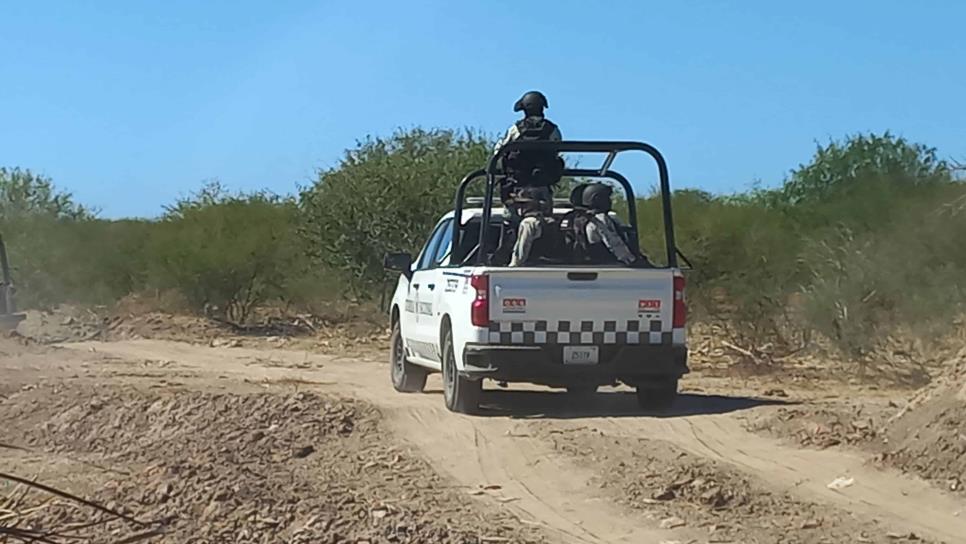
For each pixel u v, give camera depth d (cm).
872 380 1664
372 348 2225
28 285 2880
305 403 1280
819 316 1792
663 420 1243
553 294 1252
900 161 2988
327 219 2617
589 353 1257
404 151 2684
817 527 863
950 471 962
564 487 982
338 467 1064
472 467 1054
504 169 1373
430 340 1388
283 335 2509
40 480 1009
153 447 1162
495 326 1245
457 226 1363
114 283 2942
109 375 1653
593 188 1366
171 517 867
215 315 2794
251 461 1077
